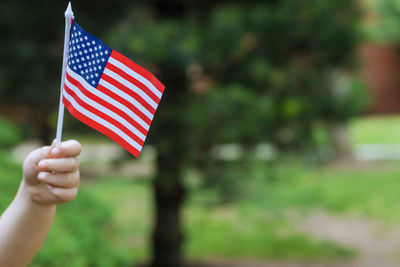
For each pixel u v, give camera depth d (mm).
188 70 5824
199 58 5176
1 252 1312
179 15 6078
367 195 11055
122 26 6051
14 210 1316
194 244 8680
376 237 8898
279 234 9133
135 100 1501
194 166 5648
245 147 5629
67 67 1383
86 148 16469
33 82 6188
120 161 5711
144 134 1528
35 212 1307
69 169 1236
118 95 1478
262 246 8516
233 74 5859
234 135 5266
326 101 6398
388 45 25938
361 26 6242
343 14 5945
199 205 10688
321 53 5988
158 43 4793
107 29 6039
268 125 5520
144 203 11367
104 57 1442
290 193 11289
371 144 19344
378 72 26156
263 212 10289
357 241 8758
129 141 1503
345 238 8914
